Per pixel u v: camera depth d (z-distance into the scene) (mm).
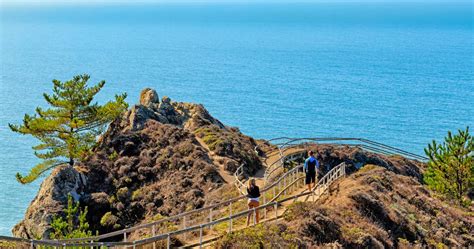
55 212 43281
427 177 47125
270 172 50156
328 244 26281
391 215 31781
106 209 45844
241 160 54500
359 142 138000
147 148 53625
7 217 76000
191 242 28297
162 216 42625
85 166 50500
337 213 29906
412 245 30031
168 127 56469
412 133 148000
